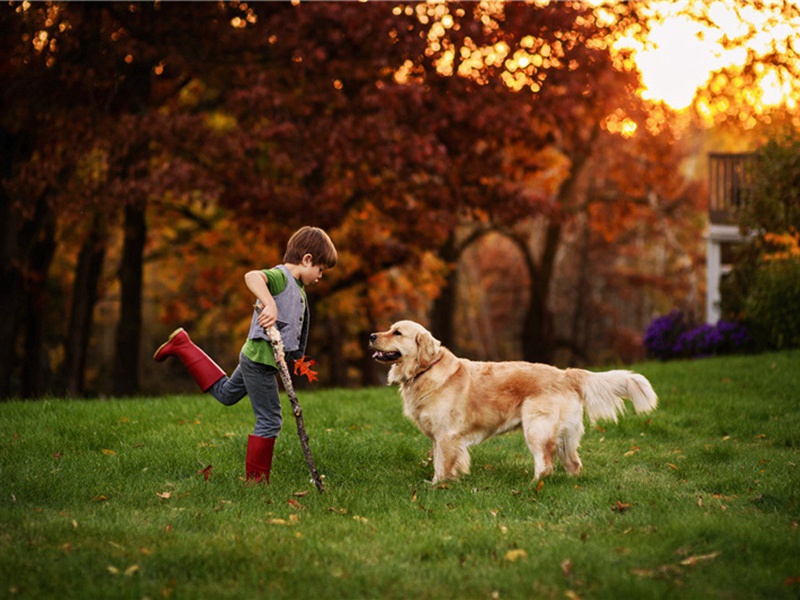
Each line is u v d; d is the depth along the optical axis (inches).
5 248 530.9
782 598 137.7
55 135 530.6
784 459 253.3
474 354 1488.7
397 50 511.5
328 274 717.3
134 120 506.9
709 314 746.2
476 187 617.9
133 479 219.0
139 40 527.8
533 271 975.0
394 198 596.4
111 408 311.3
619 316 1600.6
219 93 597.9
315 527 178.9
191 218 734.5
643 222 1333.7
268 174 593.3
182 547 158.2
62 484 205.2
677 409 335.3
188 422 294.5
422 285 838.5
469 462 237.9
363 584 143.9
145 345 1249.4
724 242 761.6
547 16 520.4
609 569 149.2
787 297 536.4
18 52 494.6
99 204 525.7
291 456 241.6
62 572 143.3
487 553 161.0
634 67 577.9
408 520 187.0
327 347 1059.3
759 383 383.2
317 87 534.9
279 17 502.9
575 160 933.2
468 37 520.1
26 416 291.3
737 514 186.4
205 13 522.6
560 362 1473.9
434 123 531.5
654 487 217.5
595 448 277.1
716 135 1419.8
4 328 545.0
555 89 559.5
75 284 664.4
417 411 233.0
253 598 136.5
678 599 135.6
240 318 911.0
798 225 542.0
